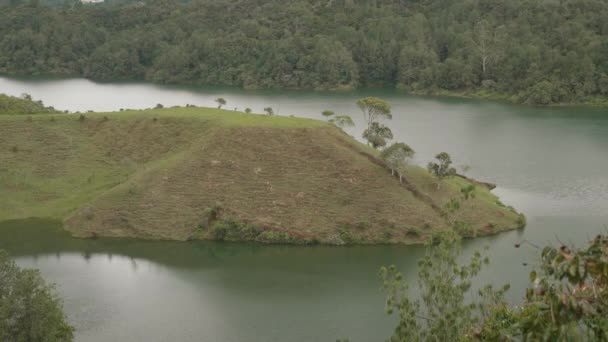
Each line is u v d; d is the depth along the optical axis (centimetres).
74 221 8894
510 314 2483
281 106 18988
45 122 11169
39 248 8194
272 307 6519
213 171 9406
